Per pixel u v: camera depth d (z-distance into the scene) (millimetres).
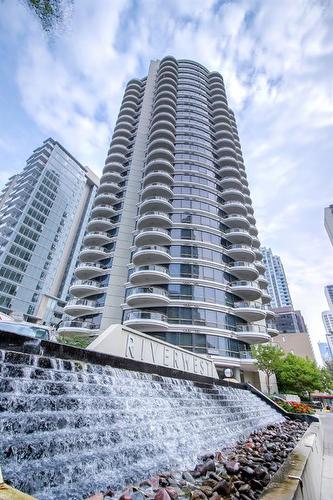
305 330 103875
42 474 3078
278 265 165875
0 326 7090
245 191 45719
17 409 3564
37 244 64312
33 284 61000
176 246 30578
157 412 6258
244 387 17062
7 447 3039
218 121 47250
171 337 25344
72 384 4656
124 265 33250
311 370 35281
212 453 6160
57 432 3709
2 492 1482
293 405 18016
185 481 4066
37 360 4582
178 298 27297
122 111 50125
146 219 31250
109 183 40375
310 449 4496
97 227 37219
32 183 69000
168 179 34875
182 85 49562
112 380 5988
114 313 29781
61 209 73562
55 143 78000
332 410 35031
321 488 5008
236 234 33250
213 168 39312
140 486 3623
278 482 2770
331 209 145750
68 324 28484
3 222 63594
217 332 26234
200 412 8352
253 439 8242
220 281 29906
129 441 4711
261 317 30031
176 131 41500
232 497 3500
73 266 73750
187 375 10328
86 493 3189
